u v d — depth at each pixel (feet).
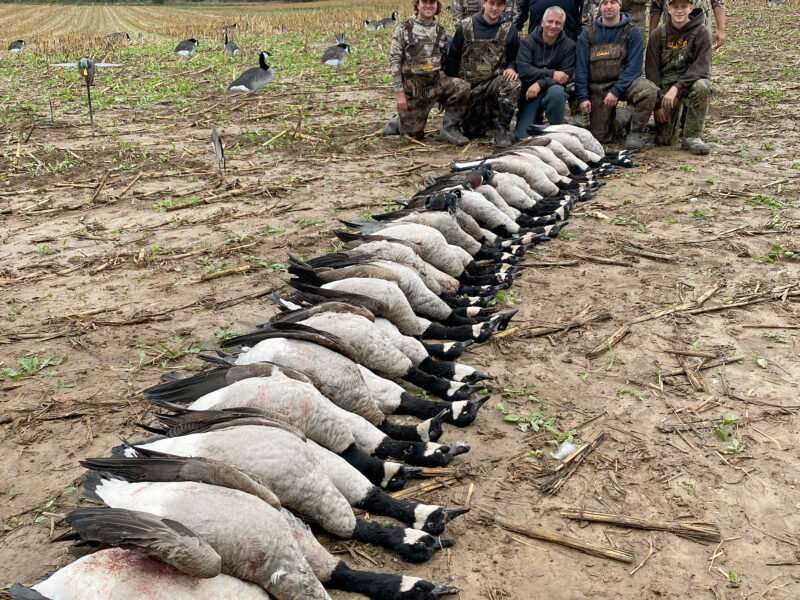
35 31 141.49
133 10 228.22
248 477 10.24
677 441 14.53
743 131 38.27
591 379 16.75
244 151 37.27
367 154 36.01
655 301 20.25
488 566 11.61
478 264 22.27
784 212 26.45
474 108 37.17
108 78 63.57
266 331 14.37
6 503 13.00
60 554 11.85
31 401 16.08
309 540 10.87
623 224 25.98
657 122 35.29
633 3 37.60
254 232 25.88
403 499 12.90
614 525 12.42
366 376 14.97
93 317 19.84
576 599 10.95
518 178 26.45
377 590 10.72
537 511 12.76
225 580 9.49
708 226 25.49
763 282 21.12
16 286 21.90
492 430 14.99
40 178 33.32
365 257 18.44
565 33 38.32
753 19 89.04
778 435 14.60
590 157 32.17
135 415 15.48
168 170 34.01
